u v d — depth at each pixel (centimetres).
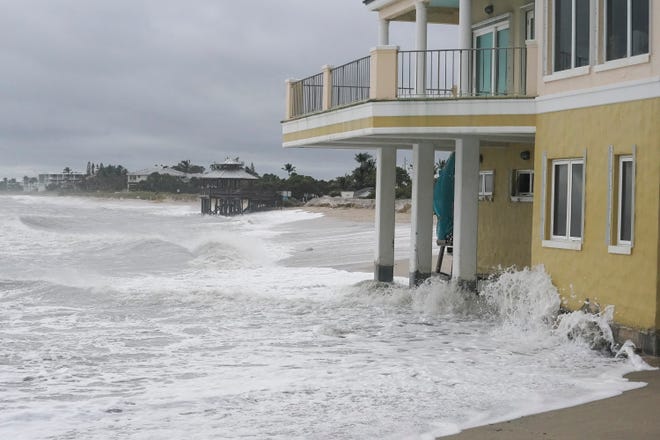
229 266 2761
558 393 921
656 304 1138
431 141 1877
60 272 2414
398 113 1570
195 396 922
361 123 1642
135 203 16038
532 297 1423
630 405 866
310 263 2902
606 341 1217
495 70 1825
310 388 955
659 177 1141
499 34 1948
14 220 5534
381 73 1600
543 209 1438
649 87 1169
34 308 1727
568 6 1387
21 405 887
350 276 2395
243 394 927
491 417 817
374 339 1336
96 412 852
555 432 766
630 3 1220
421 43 1817
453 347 1252
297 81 2052
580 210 1356
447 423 794
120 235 4603
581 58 1347
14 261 2947
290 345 1279
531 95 1490
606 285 1252
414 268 1903
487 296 1588
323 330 1415
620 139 1230
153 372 1068
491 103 1512
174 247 3453
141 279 2331
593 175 1296
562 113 1391
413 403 877
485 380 995
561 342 1280
